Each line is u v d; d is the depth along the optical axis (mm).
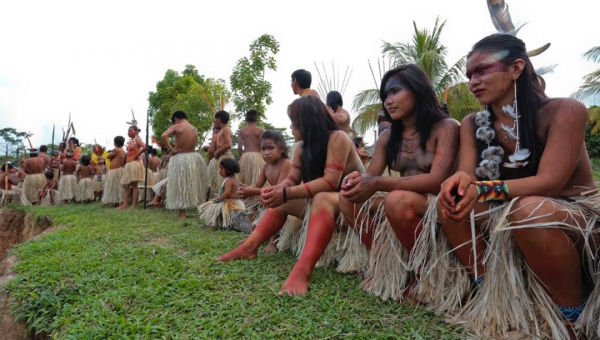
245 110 13609
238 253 2850
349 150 2525
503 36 1763
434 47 14289
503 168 1803
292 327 1699
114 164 7980
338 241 2629
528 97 1712
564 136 1596
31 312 2086
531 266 1589
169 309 1913
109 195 7824
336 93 4598
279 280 2373
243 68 13547
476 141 1895
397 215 1938
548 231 1482
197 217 5605
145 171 7492
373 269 2209
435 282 1921
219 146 6293
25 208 8461
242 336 1645
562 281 1557
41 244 3516
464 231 1762
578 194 1708
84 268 2639
